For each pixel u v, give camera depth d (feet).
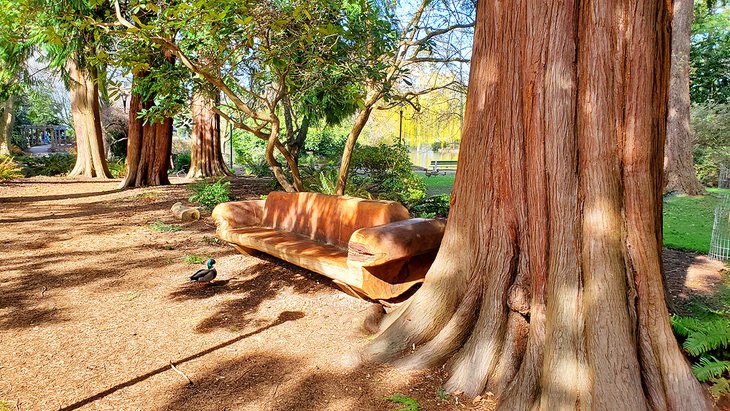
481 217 10.61
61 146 132.98
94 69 40.04
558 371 8.45
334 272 13.53
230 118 23.80
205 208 33.50
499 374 9.52
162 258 20.77
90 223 28.68
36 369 10.73
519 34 9.84
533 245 9.62
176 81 22.09
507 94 10.09
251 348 11.89
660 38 9.31
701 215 37.63
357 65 22.44
